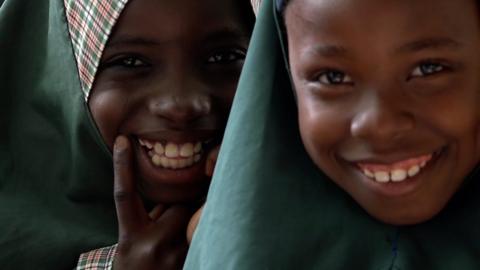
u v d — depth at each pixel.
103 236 1.58
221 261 1.11
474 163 1.05
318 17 1.00
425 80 0.98
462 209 1.10
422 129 0.99
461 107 0.99
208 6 1.43
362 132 0.99
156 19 1.42
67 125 1.59
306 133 1.06
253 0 1.29
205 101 1.43
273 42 1.17
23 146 1.65
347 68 1.00
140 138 1.48
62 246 1.58
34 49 1.64
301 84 1.06
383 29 0.96
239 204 1.12
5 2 1.65
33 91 1.64
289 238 1.11
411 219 1.05
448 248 1.08
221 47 1.46
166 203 1.51
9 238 1.59
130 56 1.46
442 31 0.97
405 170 1.03
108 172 1.58
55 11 1.57
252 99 1.17
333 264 1.10
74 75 1.55
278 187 1.14
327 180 1.15
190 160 1.48
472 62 0.99
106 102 1.48
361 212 1.12
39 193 1.64
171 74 1.44
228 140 1.17
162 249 1.44
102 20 1.46
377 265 1.09
